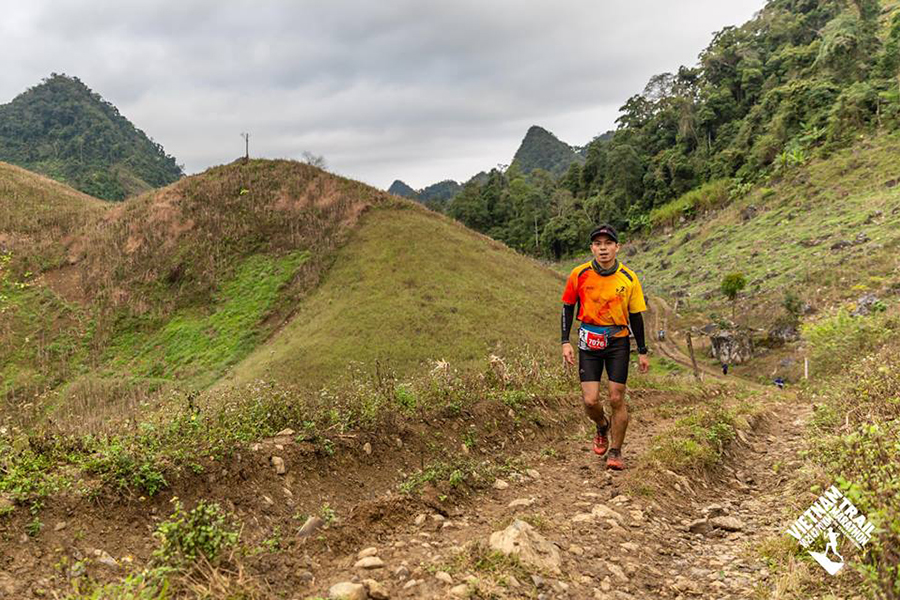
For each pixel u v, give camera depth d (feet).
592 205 404.77
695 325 183.62
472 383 27.78
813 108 318.24
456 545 11.82
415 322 140.15
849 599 9.12
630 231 373.61
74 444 13.55
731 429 25.79
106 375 133.90
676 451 19.80
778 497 16.88
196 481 12.91
